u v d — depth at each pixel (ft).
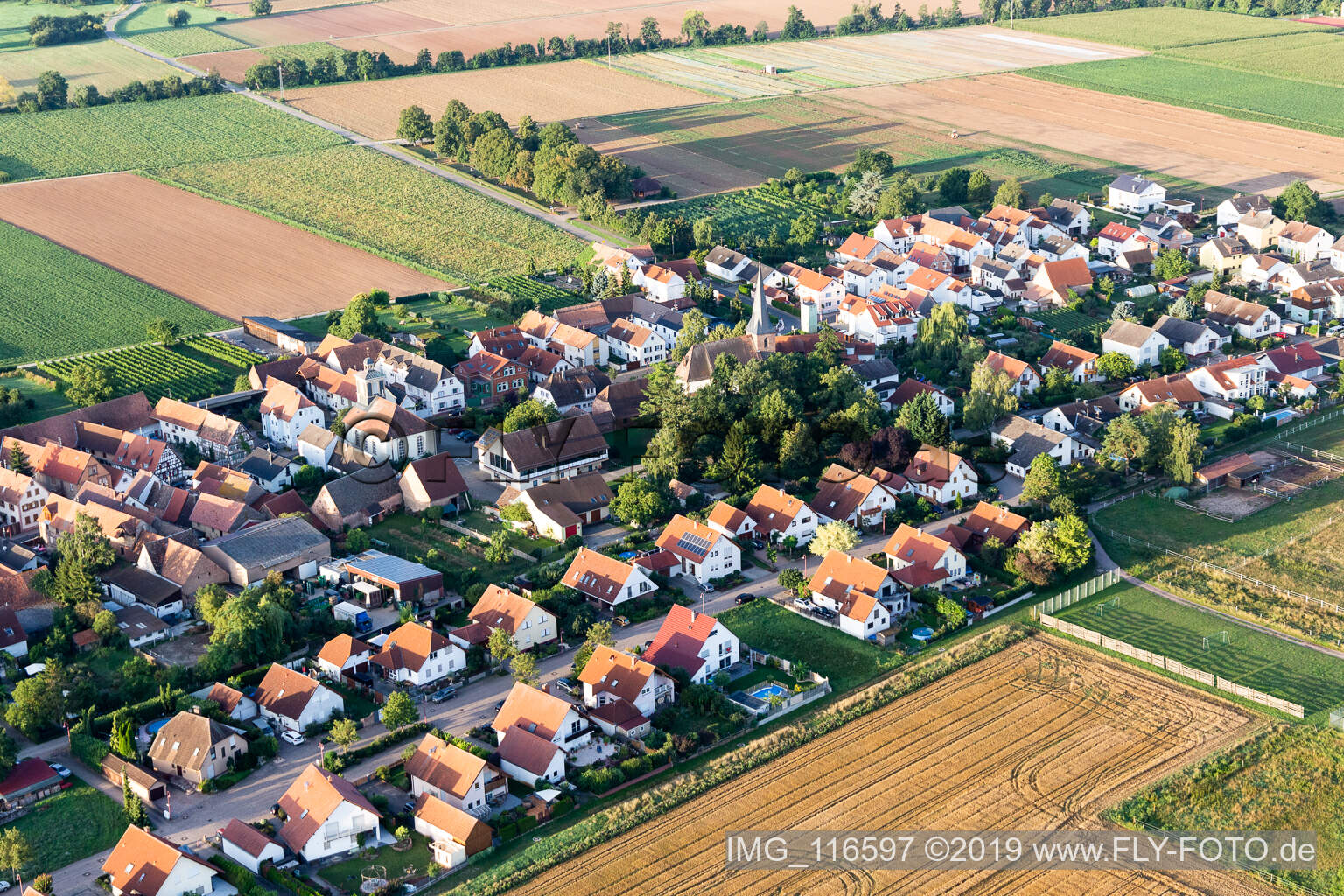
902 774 540.93
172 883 472.85
